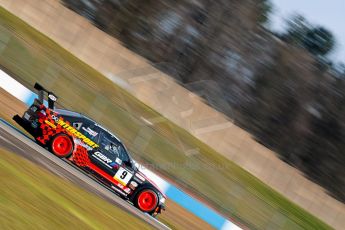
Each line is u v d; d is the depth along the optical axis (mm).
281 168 100062
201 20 124875
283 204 91625
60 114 39938
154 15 120438
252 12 131375
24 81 70500
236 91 127812
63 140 39719
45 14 96000
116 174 41250
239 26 128875
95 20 119750
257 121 129625
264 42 132750
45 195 27125
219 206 69062
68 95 72375
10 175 26516
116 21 119938
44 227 21891
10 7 95062
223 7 127062
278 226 70750
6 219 20125
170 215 51656
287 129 130125
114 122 71438
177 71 121312
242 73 129125
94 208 31375
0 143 32312
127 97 80062
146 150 70312
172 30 122000
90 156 40500
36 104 39938
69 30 95562
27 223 21094
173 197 59094
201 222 57656
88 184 37688
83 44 94500
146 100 88375
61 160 39938
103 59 92062
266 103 130375
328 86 136375
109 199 37375
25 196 24766
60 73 73438
